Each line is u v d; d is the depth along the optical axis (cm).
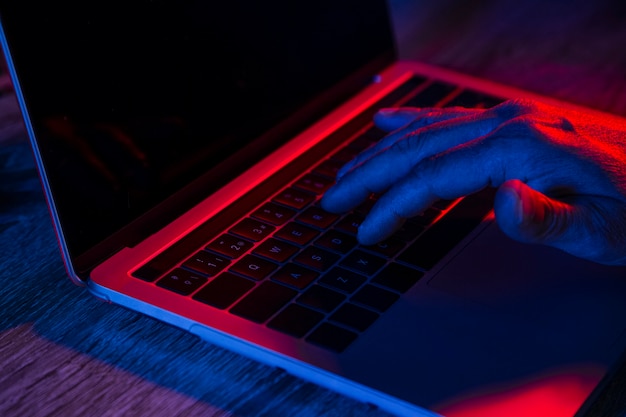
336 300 68
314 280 71
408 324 65
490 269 72
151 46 79
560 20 124
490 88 103
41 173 69
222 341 66
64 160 71
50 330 71
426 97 102
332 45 101
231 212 80
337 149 92
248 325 66
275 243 76
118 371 66
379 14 108
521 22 125
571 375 60
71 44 72
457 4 132
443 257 73
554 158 67
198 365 66
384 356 62
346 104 100
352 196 77
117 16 76
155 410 62
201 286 71
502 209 58
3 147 100
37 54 69
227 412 61
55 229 71
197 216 80
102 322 72
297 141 92
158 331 70
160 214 78
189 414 61
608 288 69
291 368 63
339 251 75
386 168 74
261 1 93
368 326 65
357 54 104
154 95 79
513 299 68
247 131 88
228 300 69
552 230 61
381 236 73
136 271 73
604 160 68
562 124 71
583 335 64
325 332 65
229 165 85
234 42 89
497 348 62
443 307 67
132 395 63
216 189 83
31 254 82
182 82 82
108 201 74
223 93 86
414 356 62
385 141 80
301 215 80
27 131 68
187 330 68
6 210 89
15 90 67
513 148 68
